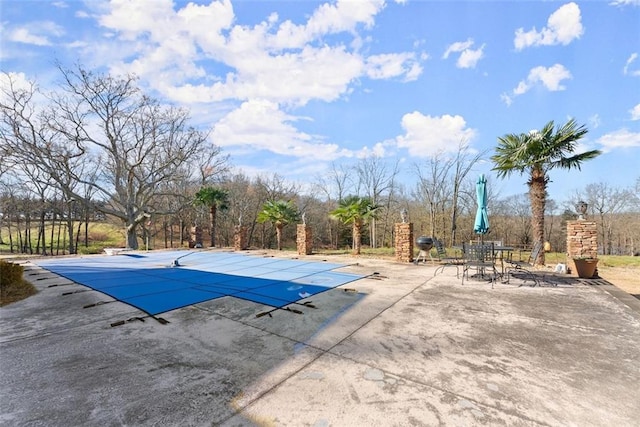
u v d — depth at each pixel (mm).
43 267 8883
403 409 2059
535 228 9250
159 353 2945
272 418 1974
